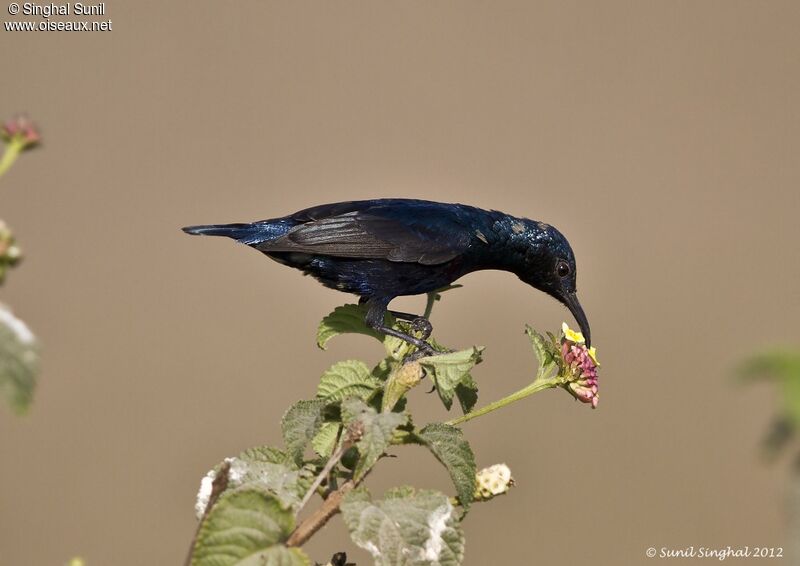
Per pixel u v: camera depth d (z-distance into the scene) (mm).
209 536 4355
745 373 2141
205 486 5195
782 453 2096
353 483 4793
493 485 5043
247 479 4941
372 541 4586
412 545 4605
